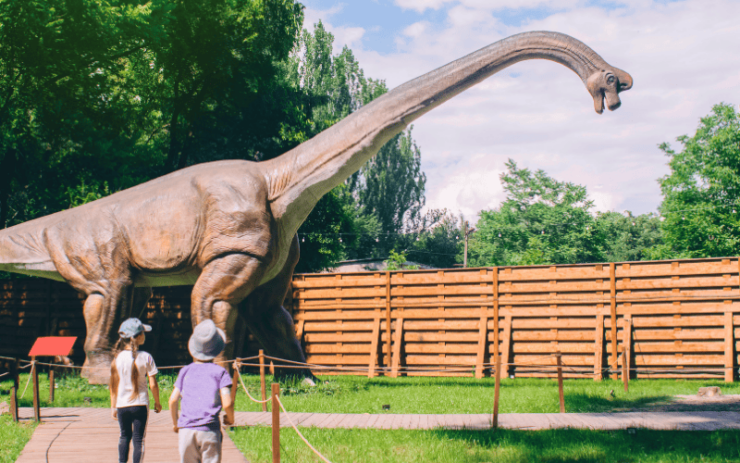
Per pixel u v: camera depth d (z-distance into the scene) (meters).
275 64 38.00
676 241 41.72
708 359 14.98
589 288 16.23
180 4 23.33
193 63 26.75
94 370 13.51
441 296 17.69
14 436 8.29
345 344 18.58
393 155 68.38
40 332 21.16
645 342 15.62
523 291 16.83
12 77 20.50
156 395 6.37
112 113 23.36
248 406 11.24
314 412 10.59
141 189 14.34
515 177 52.78
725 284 15.02
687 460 6.77
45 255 14.55
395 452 7.39
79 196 20.22
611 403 11.20
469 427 8.80
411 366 17.72
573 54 11.60
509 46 12.03
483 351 16.81
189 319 19.56
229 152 31.84
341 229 38.72
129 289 13.82
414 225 71.44
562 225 49.66
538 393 12.47
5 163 22.28
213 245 12.48
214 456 4.89
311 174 12.56
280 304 14.20
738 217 40.00
